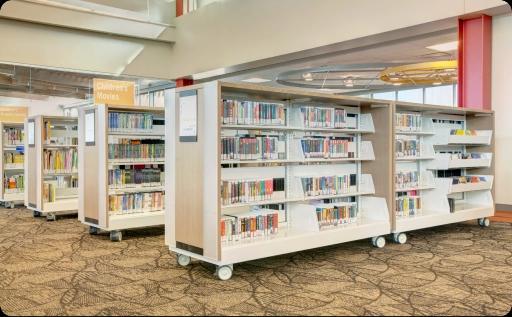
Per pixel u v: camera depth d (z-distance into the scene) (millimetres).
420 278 4000
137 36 12008
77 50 11234
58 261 4648
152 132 6641
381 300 3402
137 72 12242
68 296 3504
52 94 11734
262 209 4961
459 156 6543
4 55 10219
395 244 5512
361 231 5172
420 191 6441
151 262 4613
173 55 12766
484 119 7039
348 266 4441
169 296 3506
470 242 5598
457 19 7461
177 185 4488
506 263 4535
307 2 9508
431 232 6320
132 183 6324
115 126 6219
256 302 3365
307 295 3531
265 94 4664
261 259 4742
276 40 10164
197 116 4207
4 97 11500
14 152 9500
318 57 10492
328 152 5305
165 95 4656
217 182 3963
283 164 5199
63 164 7777
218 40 11461
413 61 12367
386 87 15336
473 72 7414
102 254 4977
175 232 4520
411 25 7855
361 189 5750
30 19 10180
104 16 11188
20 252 5070
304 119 5043
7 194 9070
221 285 3807
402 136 6449
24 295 3527
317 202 5461
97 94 7203
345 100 5180
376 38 8633
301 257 4832
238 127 4414
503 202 7613
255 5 10594
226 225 4246
